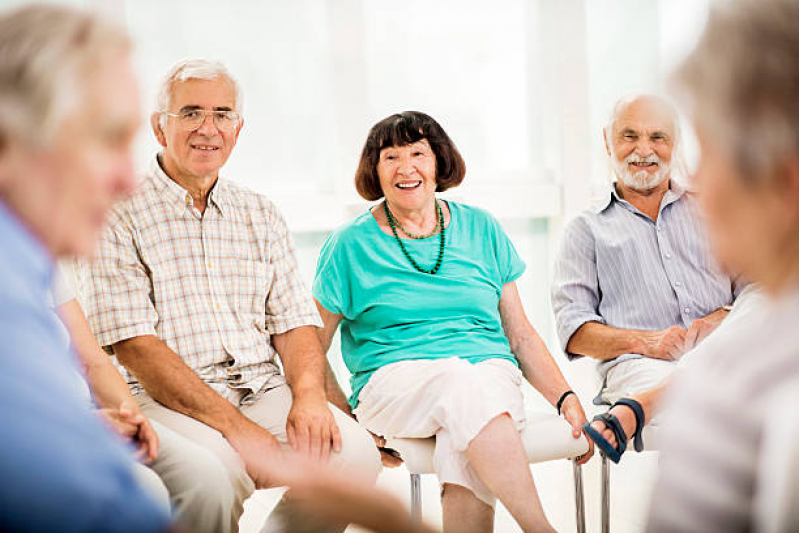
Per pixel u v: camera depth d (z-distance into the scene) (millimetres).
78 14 753
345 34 3205
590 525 2424
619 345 2262
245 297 2080
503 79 3541
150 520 706
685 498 570
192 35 3148
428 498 2744
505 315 2330
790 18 563
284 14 3232
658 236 2369
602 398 2316
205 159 1994
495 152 3572
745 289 2086
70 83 716
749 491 546
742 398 560
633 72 3547
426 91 3471
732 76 577
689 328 2229
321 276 2260
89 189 754
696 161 638
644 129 2328
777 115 561
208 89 1990
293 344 2113
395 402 1972
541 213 3469
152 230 1988
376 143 2254
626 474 2887
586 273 2406
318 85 3289
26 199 735
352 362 2223
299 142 3299
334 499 723
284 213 3199
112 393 1739
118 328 1893
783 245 592
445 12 3447
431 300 2182
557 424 2023
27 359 655
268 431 1878
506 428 1825
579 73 3422
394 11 3396
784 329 574
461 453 1848
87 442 673
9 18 722
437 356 2104
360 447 1920
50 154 727
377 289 2201
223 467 1706
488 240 2330
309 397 1967
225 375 2027
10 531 644
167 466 1677
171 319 1987
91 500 659
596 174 3562
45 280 740
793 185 573
